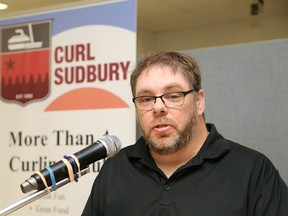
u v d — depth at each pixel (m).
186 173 1.29
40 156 2.13
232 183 1.25
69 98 2.06
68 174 1.12
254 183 1.25
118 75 1.95
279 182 1.26
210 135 1.34
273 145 1.76
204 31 5.25
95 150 1.18
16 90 2.21
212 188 1.25
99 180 1.43
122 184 1.36
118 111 1.94
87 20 2.03
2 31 2.26
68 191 2.02
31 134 2.16
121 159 1.42
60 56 2.10
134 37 1.92
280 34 4.72
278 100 1.76
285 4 4.31
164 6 4.33
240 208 1.21
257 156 1.30
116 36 1.96
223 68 1.87
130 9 1.93
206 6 4.34
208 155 1.29
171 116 1.21
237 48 1.85
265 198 1.21
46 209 2.07
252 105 1.81
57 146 2.09
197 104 1.30
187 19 4.89
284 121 1.75
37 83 2.16
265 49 1.79
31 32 2.18
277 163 1.75
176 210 1.24
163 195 1.27
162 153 1.26
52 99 2.11
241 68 1.84
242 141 1.83
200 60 1.92
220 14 4.67
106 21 1.98
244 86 1.83
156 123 1.22
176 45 5.44
